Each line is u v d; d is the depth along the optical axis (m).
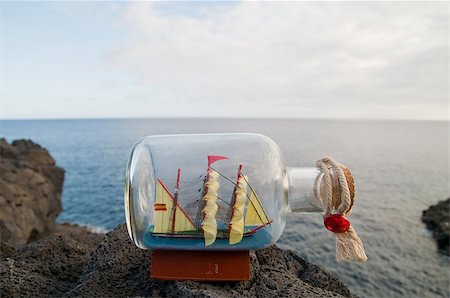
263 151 0.29
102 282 0.30
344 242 0.28
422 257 2.11
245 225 0.27
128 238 0.35
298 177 0.29
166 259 0.29
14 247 0.46
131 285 0.30
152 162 0.28
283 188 0.29
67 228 2.69
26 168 2.34
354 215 2.93
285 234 2.30
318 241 2.19
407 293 1.72
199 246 0.28
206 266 0.28
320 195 0.29
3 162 2.37
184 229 0.27
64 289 0.31
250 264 0.31
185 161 0.28
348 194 0.27
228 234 0.27
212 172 0.28
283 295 0.27
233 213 0.27
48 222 2.28
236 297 0.26
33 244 0.39
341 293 0.33
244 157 0.29
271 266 0.33
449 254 2.15
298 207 0.30
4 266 0.32
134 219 0.28
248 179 0.28
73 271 0.35
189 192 0.27
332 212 0.28
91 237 0.48
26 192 2.09
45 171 2.64
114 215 3.14
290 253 0.38
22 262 0.34
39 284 0.31
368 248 2.23
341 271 1.87
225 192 0.27
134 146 0.30
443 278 1.86
